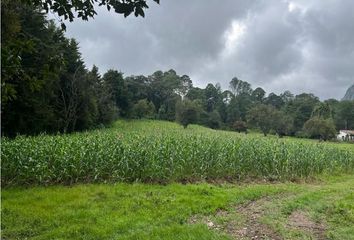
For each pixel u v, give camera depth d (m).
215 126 88.81
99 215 7.78
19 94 26.47
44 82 5.44
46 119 32.47
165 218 7.65
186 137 17.17
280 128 76.19
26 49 4.96
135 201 9.11
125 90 77.31
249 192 11.02
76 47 43.09
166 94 107.88
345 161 22.33
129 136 16.72
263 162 16.02
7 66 4.75
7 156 11.45
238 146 16.14
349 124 109.38
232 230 7.18
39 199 9.20
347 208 9.38
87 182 11.76
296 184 14.97
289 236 6.85
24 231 6.77
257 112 78.06
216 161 14.27
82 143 13.02
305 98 102.31
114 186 10.98
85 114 43.94
